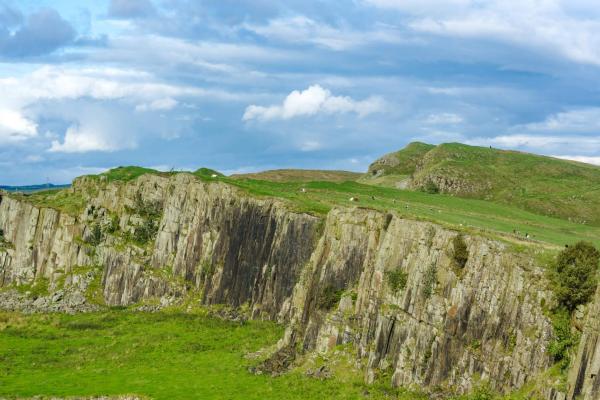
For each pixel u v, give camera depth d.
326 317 116.62
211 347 132.25
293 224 149.50
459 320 93.81
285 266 148.00
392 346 103.44
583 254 83.31
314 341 117.88
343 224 127.94
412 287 103.44
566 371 79.25
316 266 129.00
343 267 123.75
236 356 124.50
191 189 182.75
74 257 191.88
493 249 93.94
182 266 175.25
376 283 111.31
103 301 179.25
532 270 87.94
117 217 195.62
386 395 97.25
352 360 108.62
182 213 182.25
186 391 107.12
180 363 122.94
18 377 119.00
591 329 76.12
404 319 102.75
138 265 178.88
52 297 181.62
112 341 141.62
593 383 73.44
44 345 141.00
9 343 143.25
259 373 113.62
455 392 91.00
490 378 87.31
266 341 130.88
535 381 81.75
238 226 165.12
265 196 164.62
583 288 80.94
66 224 196.12
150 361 125.25
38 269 196.25
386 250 112.25
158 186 194.12
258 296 153.25
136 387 110.19
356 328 112.25
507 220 152.75
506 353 86.69
